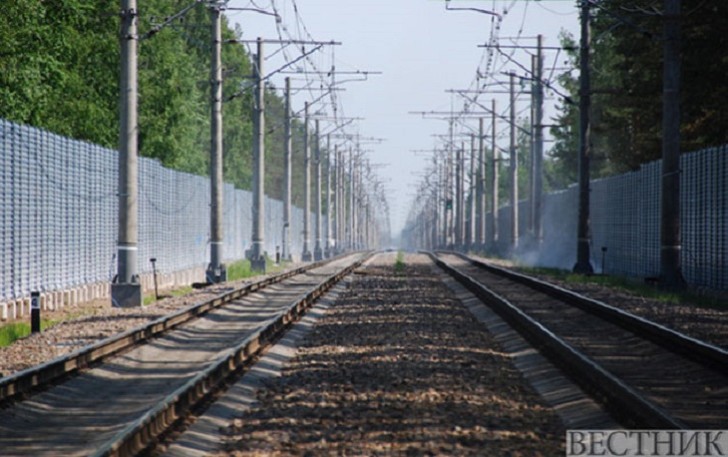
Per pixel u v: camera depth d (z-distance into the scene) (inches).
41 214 3046.3
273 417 1235.2
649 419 1107.9
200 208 5703.7
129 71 3080.7
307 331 2415.1
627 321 2230.6
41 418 1278.3
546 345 1889.8
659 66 4960.6
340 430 1146.0
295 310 2768.2
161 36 5600.4
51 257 3147.1
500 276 5113.2
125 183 3075.8
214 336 2299.5
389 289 4124.0
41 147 3053.6
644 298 3270.2
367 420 1199.6
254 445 1063.0
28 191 2925.7
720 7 4443.9
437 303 3304.6
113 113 5007.4
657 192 4291.3
